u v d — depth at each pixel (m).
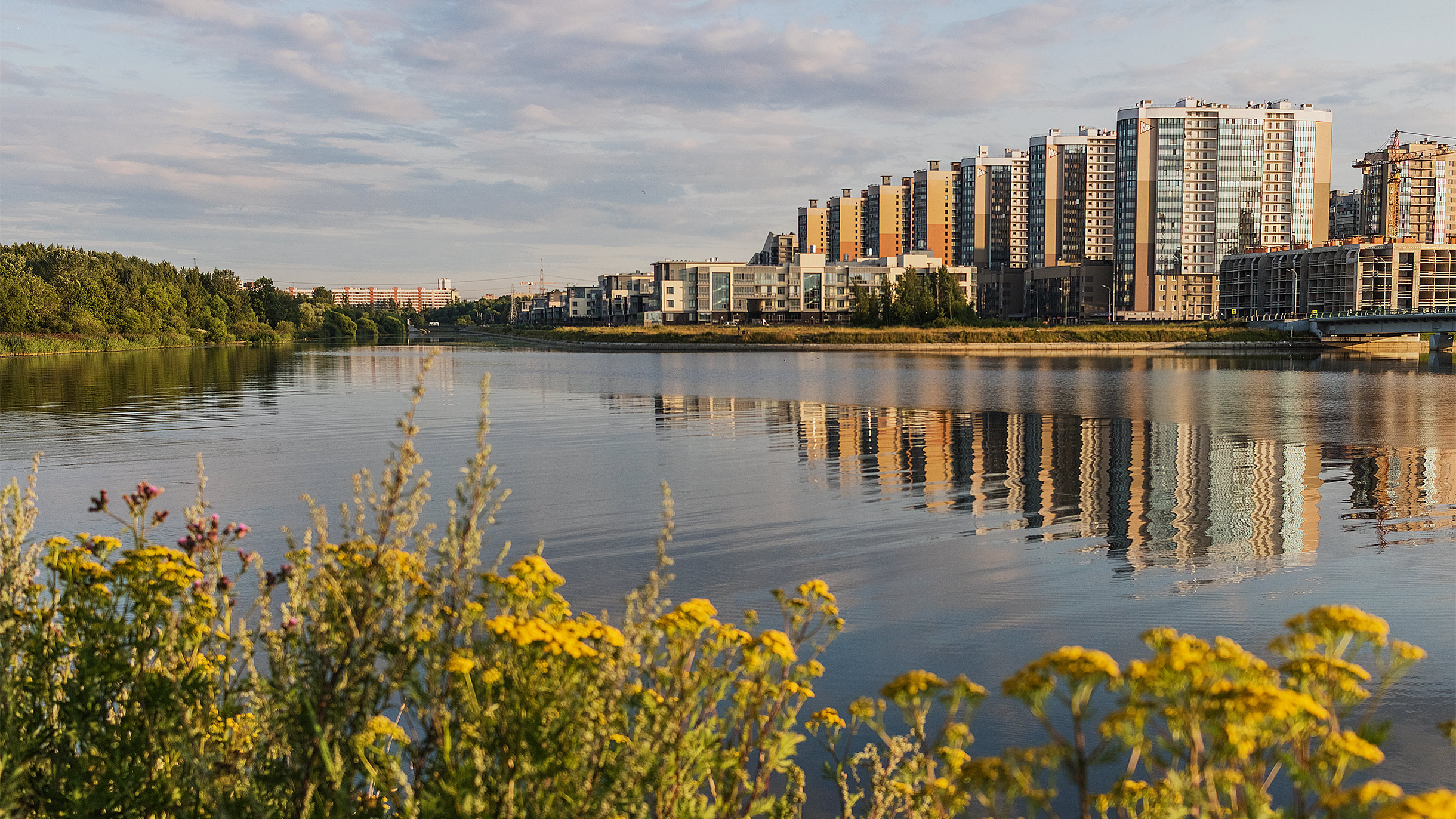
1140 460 25.45
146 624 4.14
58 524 16.38
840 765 4.97
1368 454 26.69
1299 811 2.76
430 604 4.09
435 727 3.82
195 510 4.46
